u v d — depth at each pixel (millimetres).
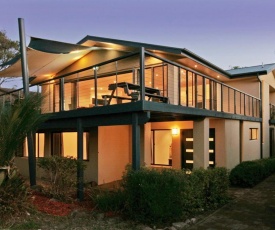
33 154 8242
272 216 5977
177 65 7258
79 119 7652
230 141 11039
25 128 5785
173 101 10359
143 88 6000
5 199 5289
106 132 10477
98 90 11859
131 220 5441
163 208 5207
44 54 9594
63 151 11773
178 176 5602
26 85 8312
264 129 15492
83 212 5906
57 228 4945
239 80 15172
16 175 5734
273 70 16594
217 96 14344
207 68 11539
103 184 9953
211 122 10852
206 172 6684
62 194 6875
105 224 5230
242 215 6062
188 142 11500
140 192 5324
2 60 21688
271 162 12148
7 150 5516
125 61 10953
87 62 12266
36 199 6582
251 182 9227
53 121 8672
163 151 12781
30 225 4945
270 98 20141
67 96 12789
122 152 11141
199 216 6016
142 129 10258
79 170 7270
